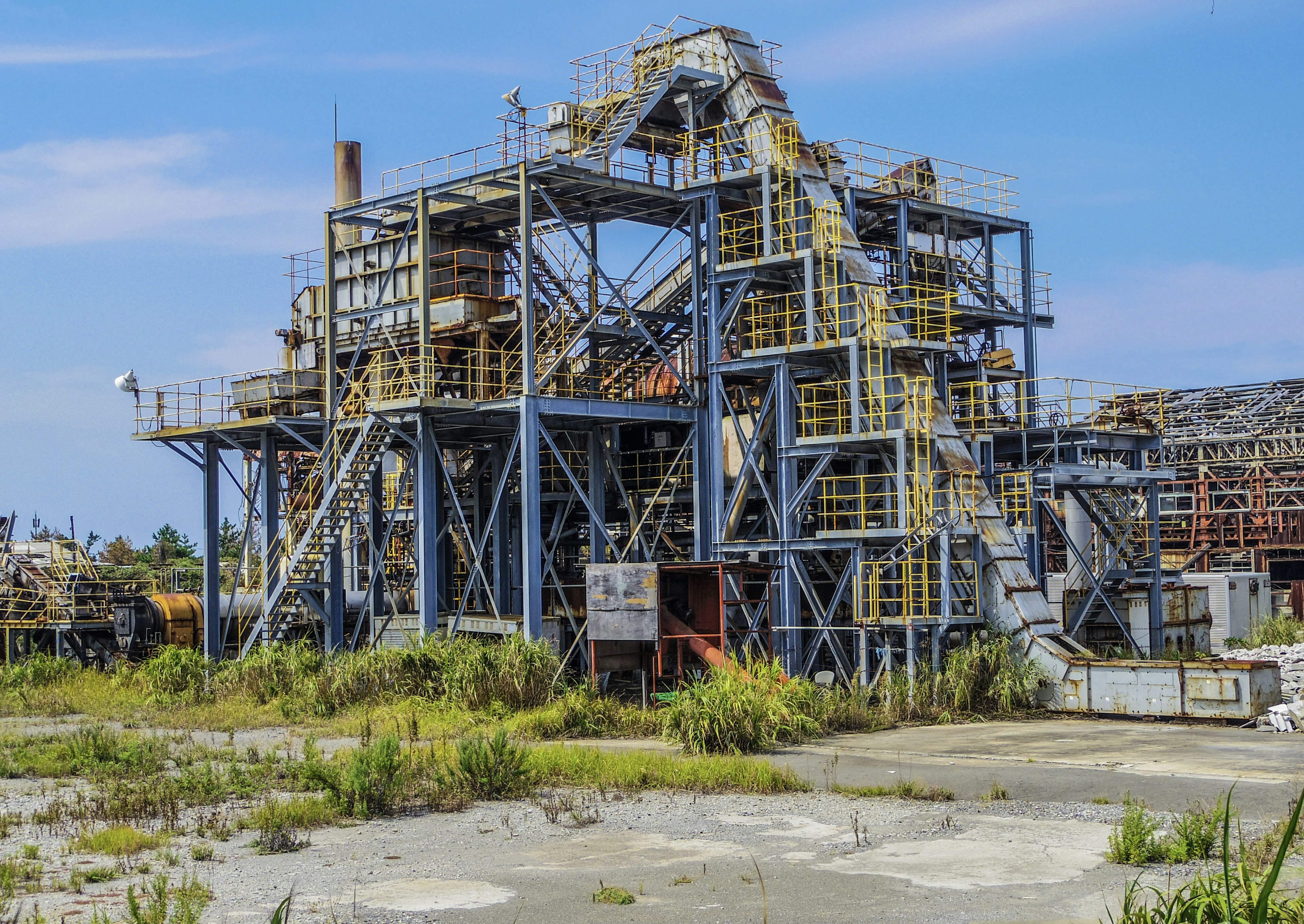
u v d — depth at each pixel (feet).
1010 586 119.85
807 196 135.95
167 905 52.90
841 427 131.54
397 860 62.49
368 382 153.69
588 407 134.62
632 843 65.16
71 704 137.08
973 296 166.91
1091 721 110.42
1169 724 107.04
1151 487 150.41
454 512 164.04
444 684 120.47
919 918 50.31
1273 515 238.27
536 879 57.93
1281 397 251.19
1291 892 49.47
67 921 52.08
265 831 69.51
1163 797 73.56
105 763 94.99
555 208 134.41
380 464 148.36
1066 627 144.05
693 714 96.12
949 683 114.32
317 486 160.76
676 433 151.23
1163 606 155.63
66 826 72.74
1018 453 154.40
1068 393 145.28
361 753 82.58
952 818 68.80
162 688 140.87
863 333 129.39
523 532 132.67
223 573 276.62
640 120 139.33
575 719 108.27
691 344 148.97
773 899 53.62
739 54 141.18
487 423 144.25
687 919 50.96
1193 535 245.24
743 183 138.31
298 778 83.46
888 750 95.20
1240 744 93.56
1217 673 105.60
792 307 141.18
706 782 80.33
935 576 122.42
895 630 120.88
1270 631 172.14
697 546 139.85
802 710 104.99
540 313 151.12
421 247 141.49
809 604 138.31
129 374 168.14
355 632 153.58
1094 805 71.92
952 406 161.79
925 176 159.43
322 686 124.98
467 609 168.45
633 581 119.24
